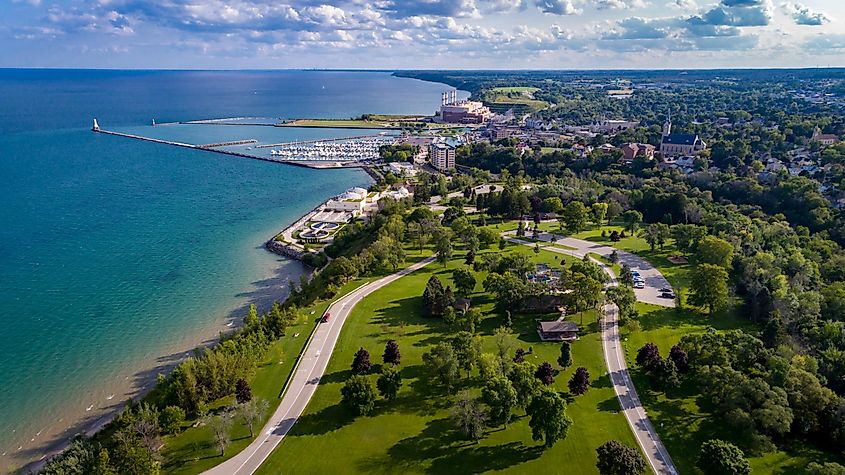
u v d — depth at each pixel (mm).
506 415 127625
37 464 132000
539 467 117125
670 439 125188
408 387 146500
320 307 196625
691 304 187000
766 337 159375
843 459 117688
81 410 151750
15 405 153750
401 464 118625
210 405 142000
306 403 140750
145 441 121875
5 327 195000
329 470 117562
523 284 192500
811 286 195500
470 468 117125
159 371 170125
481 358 145875
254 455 122750
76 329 194500
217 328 196875
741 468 106938
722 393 131875
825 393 126062
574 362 157375
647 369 149125
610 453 108500
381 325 181875
